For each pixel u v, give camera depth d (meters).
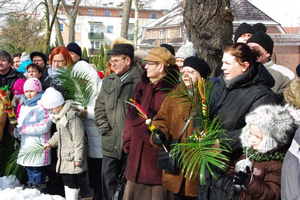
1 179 4.34
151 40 44.50
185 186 2.93
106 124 3.87
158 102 3.32
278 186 2.22
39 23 18.89
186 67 3.20
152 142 2.99
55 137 4.12
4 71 5.51
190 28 4.90
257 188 2.21
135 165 3.31
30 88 4.36
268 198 2.20
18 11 18.86
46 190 4.68
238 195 2.50
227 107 2.57
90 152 4.30
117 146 3.78
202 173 2.06
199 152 2.26
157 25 43.53
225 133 2.50
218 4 4.70
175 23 40.94
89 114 4.19
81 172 4.07
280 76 3.46
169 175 3.00
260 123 2.23
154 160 3.27
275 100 2.52
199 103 2.65
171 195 3.30
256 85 2.54
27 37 19.34
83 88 4.07
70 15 17.66
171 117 3.04
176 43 39.31
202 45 4.82
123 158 3.81
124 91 3.80
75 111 4.07
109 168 3.87
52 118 4.08
